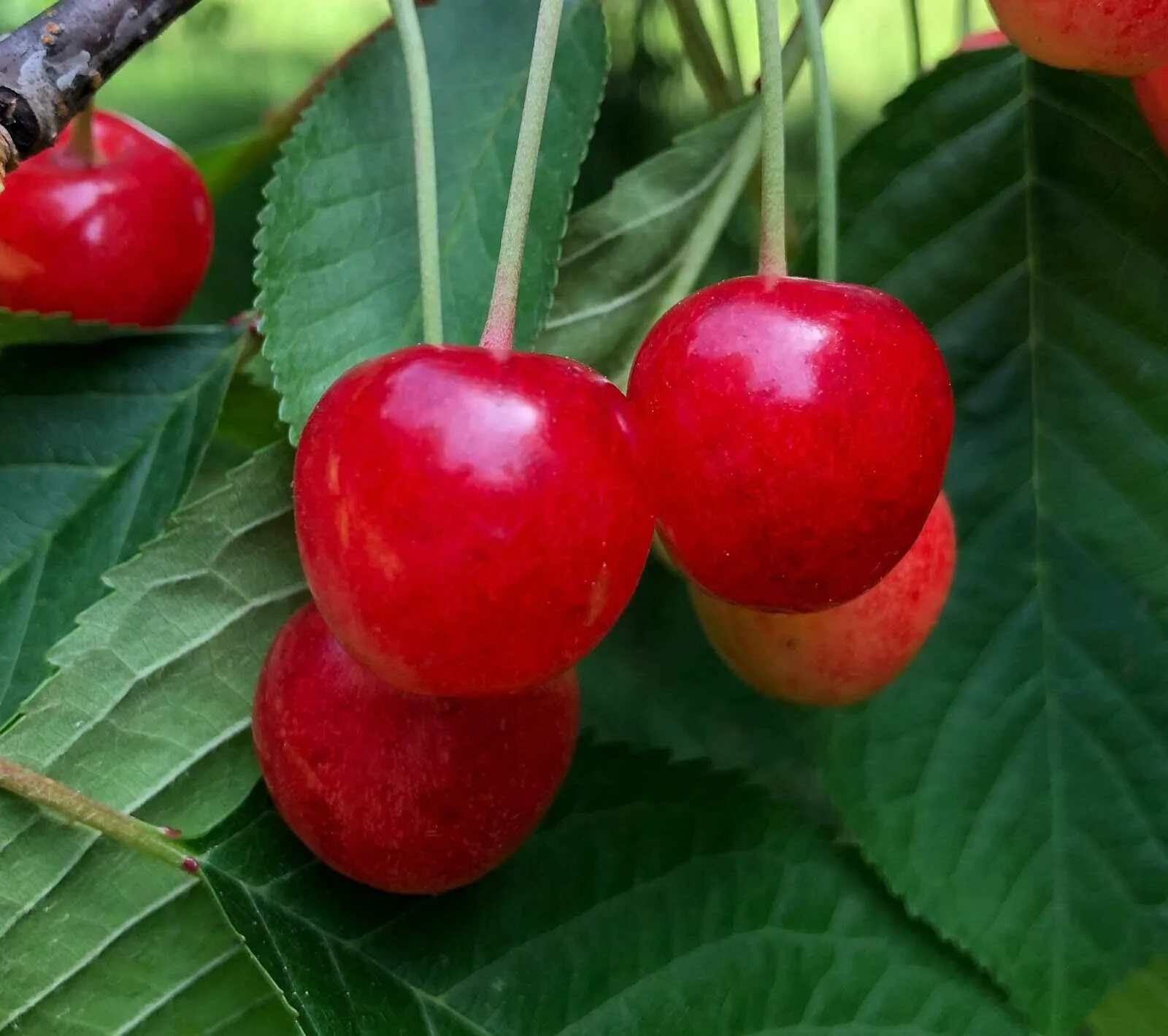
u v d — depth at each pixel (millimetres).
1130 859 283
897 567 262
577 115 271
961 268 286
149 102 497
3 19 446
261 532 266
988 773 286
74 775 261
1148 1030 286
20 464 272
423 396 229
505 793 250
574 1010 271
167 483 275
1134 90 276
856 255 285
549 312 271
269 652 256
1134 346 286
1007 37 261
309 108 270
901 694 288
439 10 275
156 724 263
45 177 271
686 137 276
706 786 281
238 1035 265
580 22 274
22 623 268
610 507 230
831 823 285
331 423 231
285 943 263
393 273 266
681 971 274
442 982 269
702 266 275
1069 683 288
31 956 262
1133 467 287
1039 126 286
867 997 276
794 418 237
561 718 255
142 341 279
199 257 281
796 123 361
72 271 271
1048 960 280
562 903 274
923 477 241
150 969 264
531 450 228
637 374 243
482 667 230
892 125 286
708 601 268
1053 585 289
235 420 296
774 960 276
